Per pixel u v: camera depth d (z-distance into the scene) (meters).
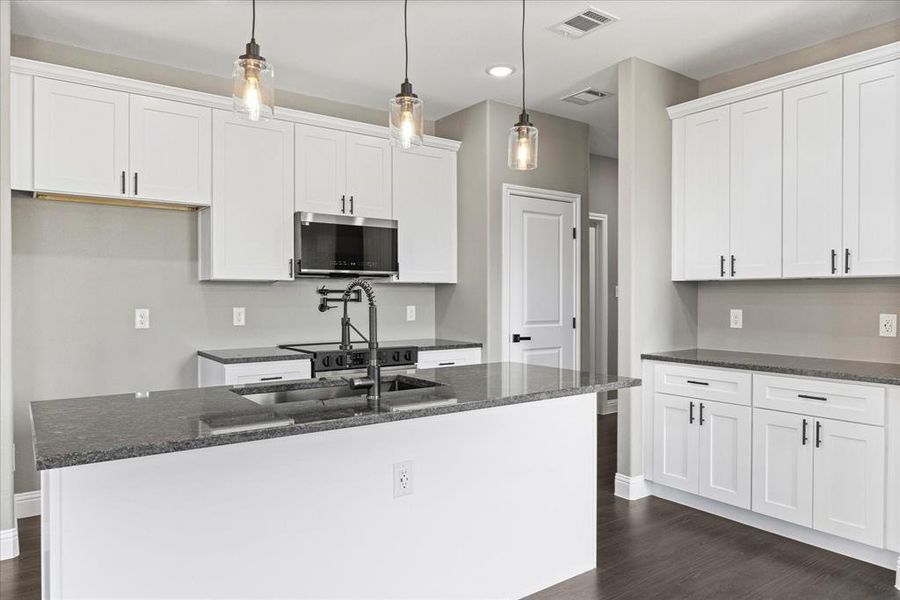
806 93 3.10
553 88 4.13
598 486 3.86
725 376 3.20
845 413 2.73
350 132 4.11
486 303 4.39
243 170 3.69
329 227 3.94
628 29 3.20
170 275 3.74
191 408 1.92
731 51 3.49
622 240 3.63
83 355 3.47
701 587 2.53
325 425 1.76
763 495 3.04
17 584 2.53
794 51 3.49
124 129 3.28
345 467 2.01
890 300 3.09
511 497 2.44
